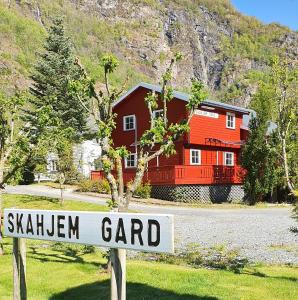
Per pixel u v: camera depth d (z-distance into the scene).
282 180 31.92
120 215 4.39
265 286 9.61
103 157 10.02
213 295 8.97
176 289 9.45
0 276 10.88
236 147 38.22
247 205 31.62
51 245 15.46
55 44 45.97
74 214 4.81
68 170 28.02
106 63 10.23
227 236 17.55
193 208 28.89
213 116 35.91
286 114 11.55
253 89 196.25
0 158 13.74
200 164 34.81
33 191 35.41
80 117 43.19
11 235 5.62
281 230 18.73
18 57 128.38
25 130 15.27
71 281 10.34
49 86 43.28
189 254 13.85
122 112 37.41
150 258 13.45
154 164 35.16
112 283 4.58
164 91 10.91
